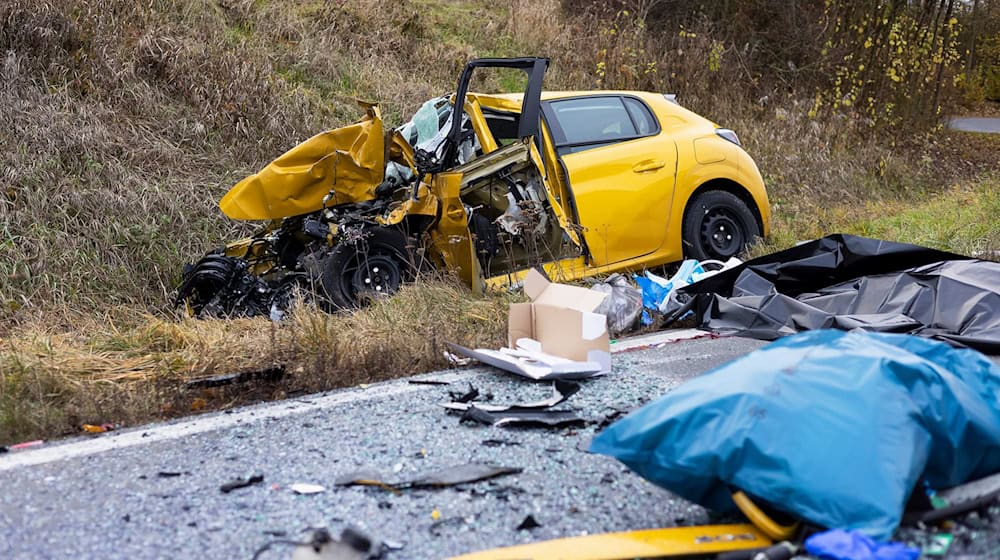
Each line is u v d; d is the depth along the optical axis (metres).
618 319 6.21
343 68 12.25
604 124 7.54
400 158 7.38
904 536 2.54
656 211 7.42
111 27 10.24
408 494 3.15
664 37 16.17
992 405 2.90
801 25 17.61
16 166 8.12
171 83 10.08
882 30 18.11
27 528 2.96
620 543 2.59
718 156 7.86
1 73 8.95
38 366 5.05
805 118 15.82
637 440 2.72
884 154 15.92
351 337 5.57
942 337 5.27
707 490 2.68
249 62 10.81
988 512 2.67
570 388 4.43
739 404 2.62
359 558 2.56
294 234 7.39
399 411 4.25
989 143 19.66
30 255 7.45
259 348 5.55
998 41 24.59
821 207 12.68
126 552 2.74
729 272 6.54
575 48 15.51
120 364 5.41
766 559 2.39
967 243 8.06
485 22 15.49
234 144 9.73
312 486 3.25
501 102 7.48
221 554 2.71
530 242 7.00
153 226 8.12
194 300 7.09
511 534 2.79
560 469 3.36
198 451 3.76
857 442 2.47
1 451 3.93
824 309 5.99
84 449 3.88
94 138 8.70
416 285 6.51
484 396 4.47
